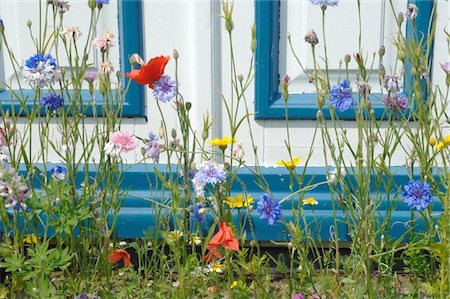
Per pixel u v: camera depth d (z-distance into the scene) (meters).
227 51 3.22
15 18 3.32
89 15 3.29
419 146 2.52
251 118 3.26
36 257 2.28
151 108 3.29
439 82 3.18
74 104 2.61
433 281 2.53
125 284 2.64
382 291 2.55
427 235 2.58
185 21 3.23
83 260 2.60
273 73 3.22
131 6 3.22
